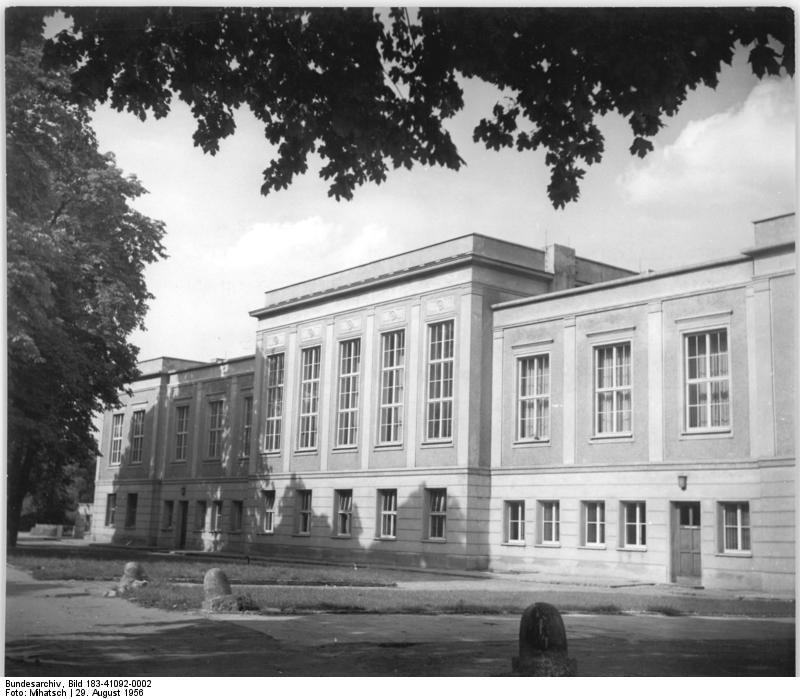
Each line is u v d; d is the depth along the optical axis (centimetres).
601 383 3231
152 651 1072
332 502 4172
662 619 1639
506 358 3591
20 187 2833
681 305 2953
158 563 2792
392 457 3878
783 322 2636
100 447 6625
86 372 3691
